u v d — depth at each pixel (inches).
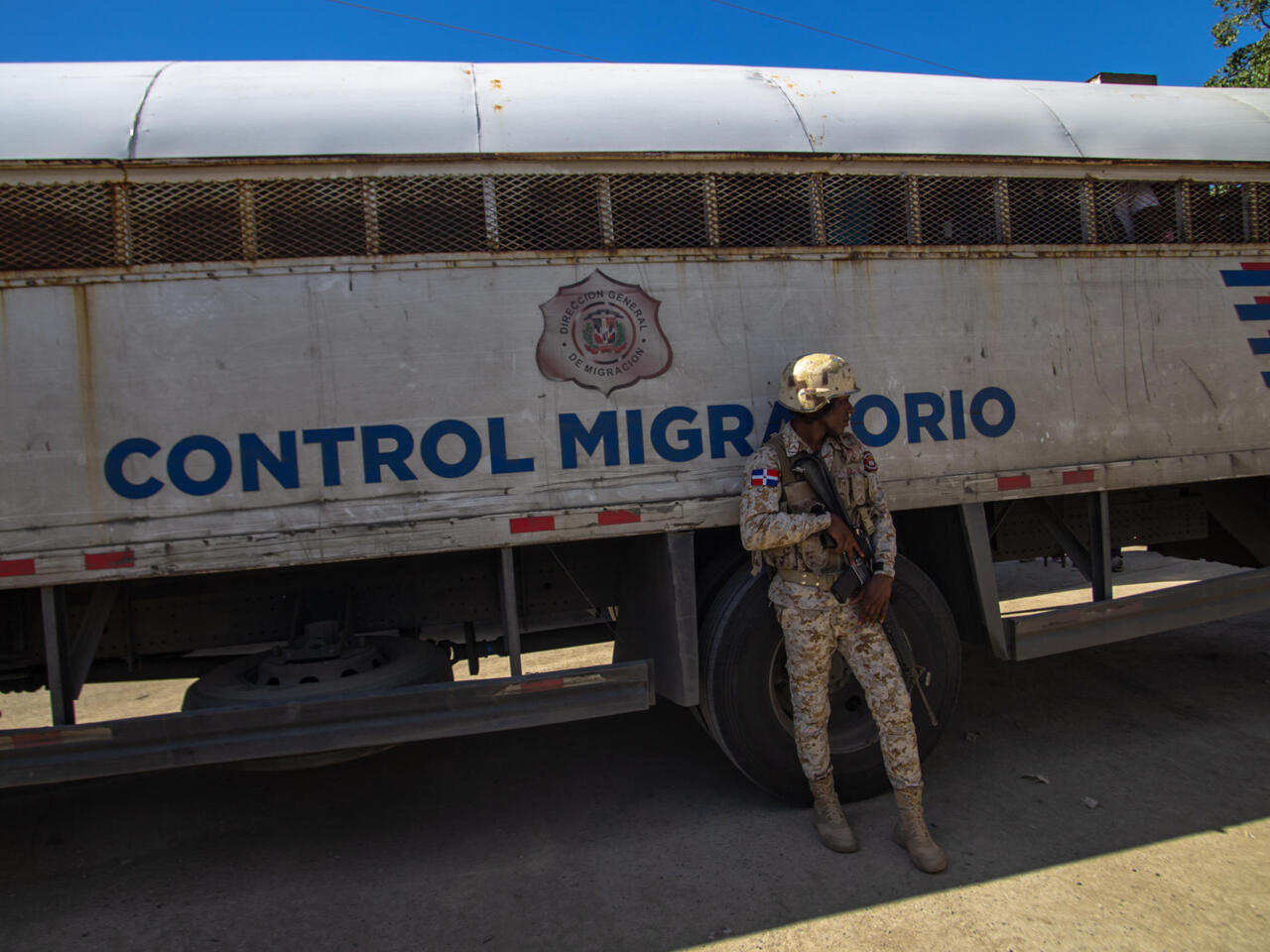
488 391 117.0
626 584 141.3
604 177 122.3
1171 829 115.9
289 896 110.6
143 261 110.1
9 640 127.3
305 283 113.0
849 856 112.3
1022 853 111.1
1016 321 137.9
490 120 120.3
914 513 147.3
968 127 137.9
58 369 107.8
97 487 108.0
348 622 135.3
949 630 132.0
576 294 120.3
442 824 130.3
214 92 117.0
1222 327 149.9
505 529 116.8
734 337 125.5
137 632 132.4
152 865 121.5
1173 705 165.8
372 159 113.8
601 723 171.2
